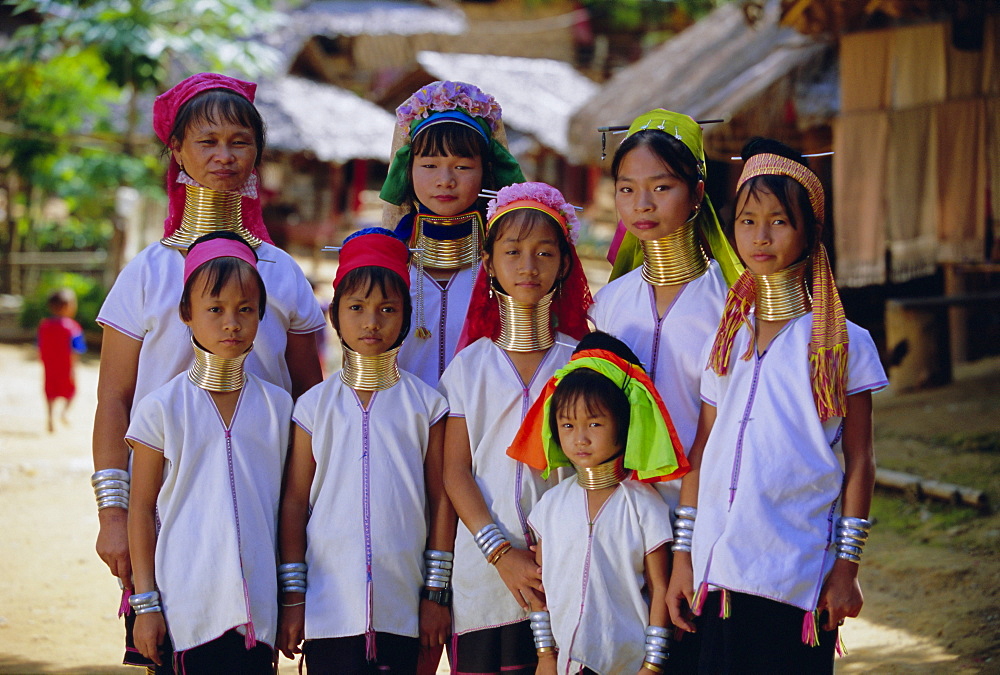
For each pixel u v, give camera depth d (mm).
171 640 3139
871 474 2996
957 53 8062
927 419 8023
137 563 3158
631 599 3170
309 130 20641
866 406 3018
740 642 2963
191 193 3496
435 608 3342
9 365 13008
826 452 2955
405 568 3260
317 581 3232
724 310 3148
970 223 8102
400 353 3717
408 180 3797
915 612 4992
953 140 8125
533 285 3248
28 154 15516
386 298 3234
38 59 14156
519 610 3318
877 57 8633
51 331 9750
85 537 6887
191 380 3238
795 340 3051
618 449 3152
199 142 3402
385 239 3316
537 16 32969
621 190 3352
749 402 3047
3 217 18859
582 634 3098
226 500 3150
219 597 3098
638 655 3143
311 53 28109
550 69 27172
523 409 3334
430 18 29672
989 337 10461
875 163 8703
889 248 8742
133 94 15672
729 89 10195
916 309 9133
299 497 3326
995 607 4863
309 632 3180
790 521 2932
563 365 3391
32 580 6078
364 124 21531
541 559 3225
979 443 7211
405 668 3301
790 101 9961
